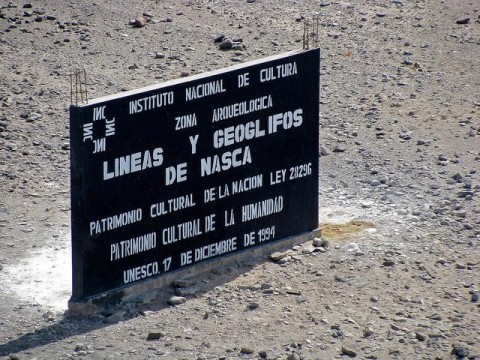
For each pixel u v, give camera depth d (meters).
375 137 16.25
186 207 11.84
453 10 21.84
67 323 11.06
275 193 12.62
